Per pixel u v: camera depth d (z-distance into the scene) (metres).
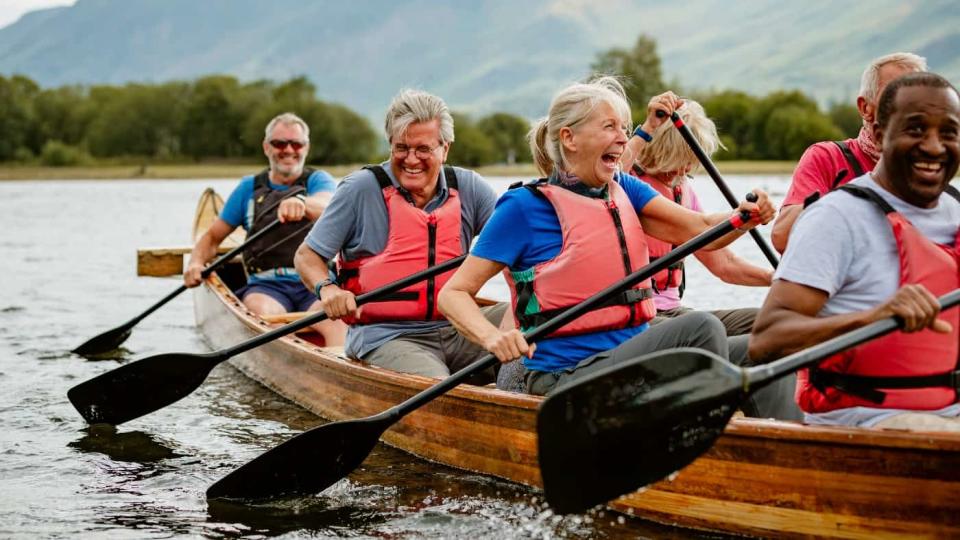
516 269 3.74
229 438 4.75
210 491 3.88
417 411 4.27
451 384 3.79
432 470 4.11
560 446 2.96
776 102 58.03
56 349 6.98
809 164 3.98
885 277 2.76
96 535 3.49
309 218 6.14
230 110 69.38
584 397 2.96
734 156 58.41
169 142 70.00
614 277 3.67
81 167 67.56
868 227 2.77
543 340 3.73
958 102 2.74
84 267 11.98
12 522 3.62
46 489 4.01
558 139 3.67
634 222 3.76
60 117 71.38
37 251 13.83
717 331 3.43
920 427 2.80
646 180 4.67
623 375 2.96
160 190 38.94
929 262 2.74
